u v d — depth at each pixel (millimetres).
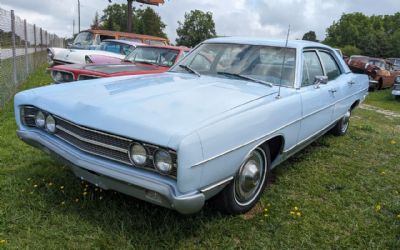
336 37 86125
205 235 2977
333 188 4094
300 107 3811
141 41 14773
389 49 66375
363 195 3977
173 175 2561
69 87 3539
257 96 3449
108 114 2828
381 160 5195
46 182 3664
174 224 3062
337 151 5410
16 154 4449
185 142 2473
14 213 3100
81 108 3000
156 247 2799
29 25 13453
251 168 3273
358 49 70375
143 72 6230
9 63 8805
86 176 2990
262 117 3178
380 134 6879
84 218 3086
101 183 2908
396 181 4445
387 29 86000
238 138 2893
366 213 3582
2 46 8297
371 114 10570
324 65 4934
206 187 2717
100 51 10734
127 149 2697
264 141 3252
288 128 3633
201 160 2574
